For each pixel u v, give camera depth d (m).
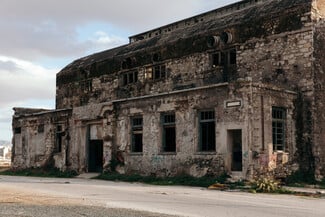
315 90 22.02
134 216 10.40
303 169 21.75
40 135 33.88
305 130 21.98
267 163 20.17
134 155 25.61
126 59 32.97
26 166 34.94
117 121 27.06
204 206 12.53
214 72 26.41
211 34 26.91
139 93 31.56
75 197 14.84
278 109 21.42
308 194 16.67
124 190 17.81
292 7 23.08
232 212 11.37
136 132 26.00
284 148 21.38
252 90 19.97
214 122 21.66
